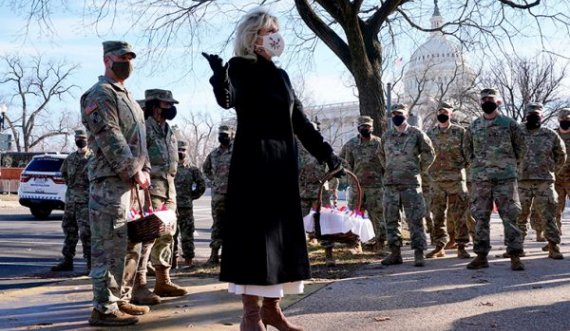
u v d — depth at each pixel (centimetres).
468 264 776
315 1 1316
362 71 1254
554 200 892
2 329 456
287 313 492
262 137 335
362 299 550
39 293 627
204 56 327
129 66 476
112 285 462
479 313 488
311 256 944
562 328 437
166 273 591
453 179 920
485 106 772
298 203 346
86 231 855
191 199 945
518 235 744
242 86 333
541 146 918
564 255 914
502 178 755
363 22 1303
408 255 959
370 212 1024
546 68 3597
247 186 331
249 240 327
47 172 1905
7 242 1312
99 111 453
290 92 352
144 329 451
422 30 1598
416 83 3941
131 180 467
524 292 580
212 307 530
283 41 346
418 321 462
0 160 3806
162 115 611
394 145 840
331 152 366
